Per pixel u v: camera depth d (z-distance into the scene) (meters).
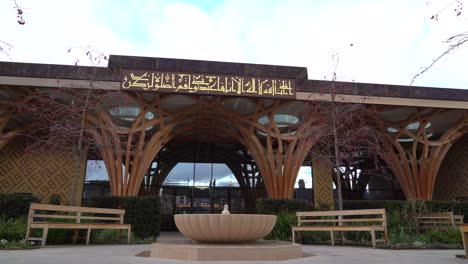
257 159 20.14
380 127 20.80
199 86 15.84
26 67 14.92
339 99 16.67
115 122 18.97
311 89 16.77
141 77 15.47
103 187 21.16
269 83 16.41
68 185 20.27
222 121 20.45
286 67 17.66
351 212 10.07
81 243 9.81
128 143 17.06
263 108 18.23
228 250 5.65
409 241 9.94
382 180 25.08
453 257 6.58
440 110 18.88
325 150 18.61
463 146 24.16
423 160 20.69
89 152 21.34
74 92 14.67
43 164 20.31
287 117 19.97
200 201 22.94
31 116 18.41
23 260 5.37
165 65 16.56
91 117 16.09
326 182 23.38
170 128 19.08
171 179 23.14
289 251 6.23
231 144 24.97
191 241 7.59
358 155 23.34
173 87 15.65
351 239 11.22
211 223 6.28
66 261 5.25
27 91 15.49
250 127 19.52
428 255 7.00
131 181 17.28
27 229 8.34
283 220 12.16
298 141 19.62
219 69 16.97
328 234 11.36
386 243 9.34
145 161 17.95
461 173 23.98
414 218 12.62
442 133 24.44
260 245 6.45
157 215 13.41
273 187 18.80
